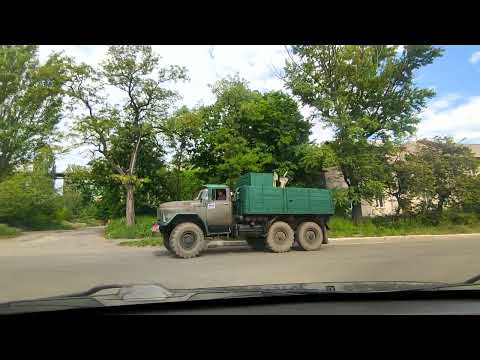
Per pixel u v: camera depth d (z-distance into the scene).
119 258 13.71
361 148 24.69
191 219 14.40
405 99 25.66
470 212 29.14
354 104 26.11
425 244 17.95
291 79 25.89
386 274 9.48
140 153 28.94
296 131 28.73
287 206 15.20
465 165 28.47
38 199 33.62
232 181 24.84
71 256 14.62
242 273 9.85
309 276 9.27
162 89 25.72
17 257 14.55
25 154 35.16
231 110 28.88
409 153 28.83
